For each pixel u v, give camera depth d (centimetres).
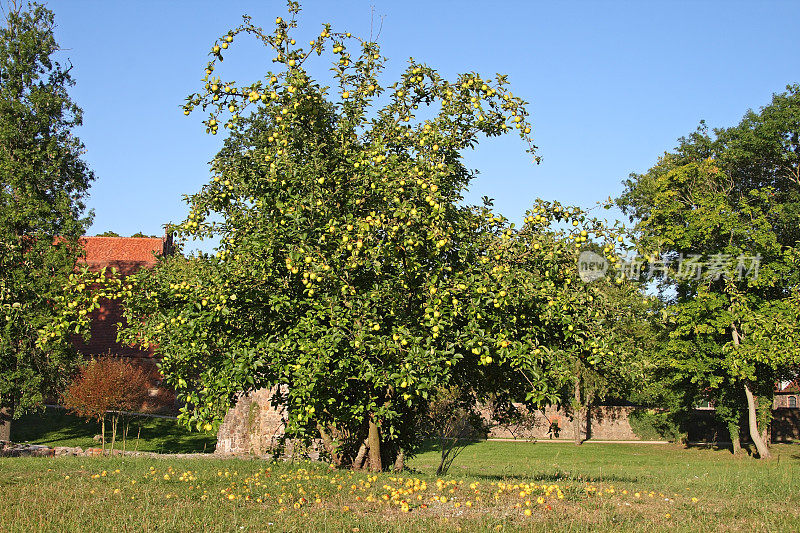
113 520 732
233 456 1880
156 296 989
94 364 2642
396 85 1034
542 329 938
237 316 973
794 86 3519
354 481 1023
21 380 2545
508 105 983
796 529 731
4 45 2792
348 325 877
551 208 949
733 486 1090
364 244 893
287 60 965
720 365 3048
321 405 955
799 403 5459
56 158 2778
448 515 791
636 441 4144
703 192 3238
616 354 950
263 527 717
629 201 4044
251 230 995
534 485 974
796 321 2702
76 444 2817
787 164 3481
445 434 1614
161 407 3534
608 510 823
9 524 706
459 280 878
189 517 756
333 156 1007
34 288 2470
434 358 836
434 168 923
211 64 977
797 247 3077
